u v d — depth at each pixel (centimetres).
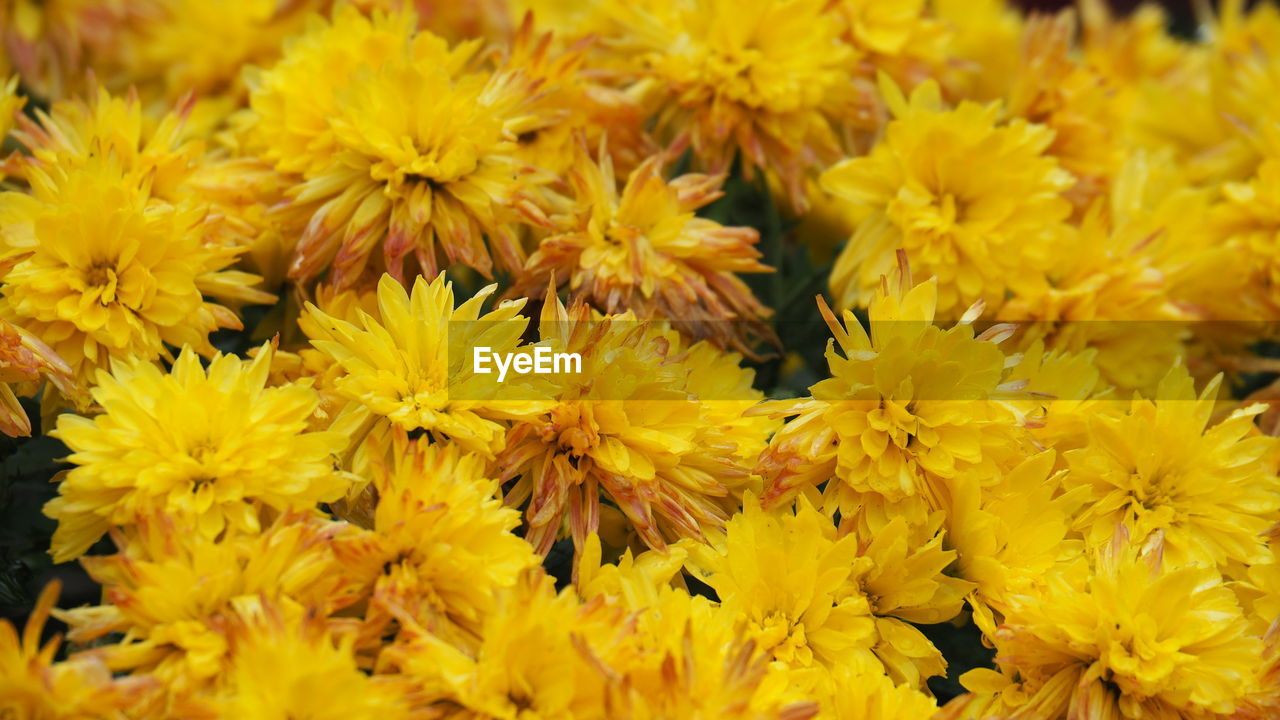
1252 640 39
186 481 38
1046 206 44
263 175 44
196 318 42
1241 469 42
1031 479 41
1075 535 42
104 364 41
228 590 38
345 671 37
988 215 44
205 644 37
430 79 42
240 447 39
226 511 38
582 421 40
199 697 37
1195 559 41
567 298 43
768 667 38
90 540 39
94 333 41
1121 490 42
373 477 40
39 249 41
